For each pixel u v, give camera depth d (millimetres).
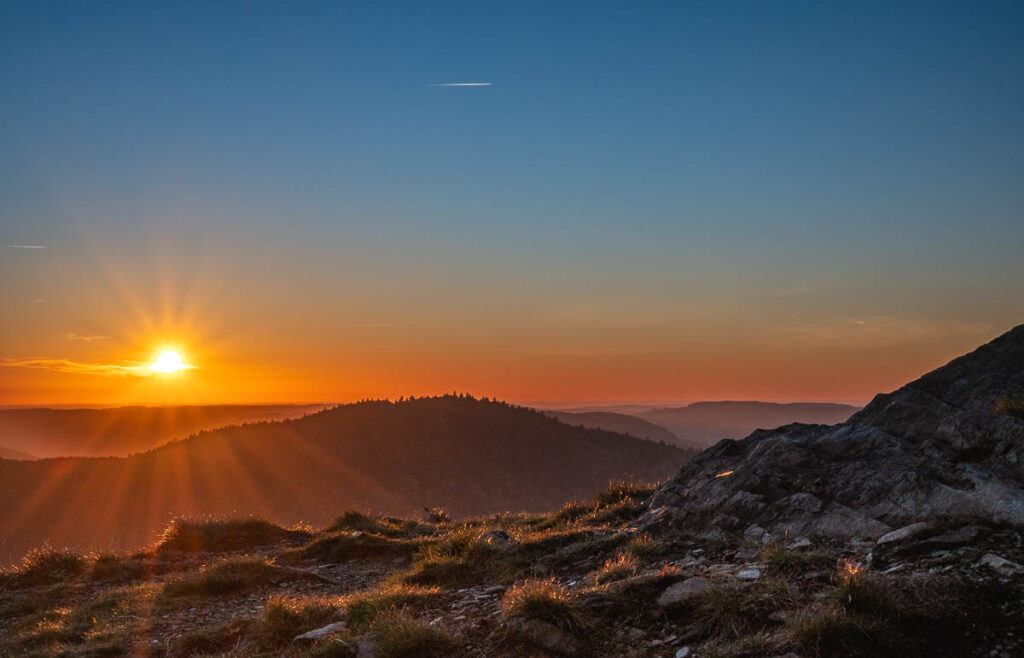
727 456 14188
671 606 7387
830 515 9312
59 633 11320
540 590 7953
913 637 5844
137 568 16328
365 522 20188
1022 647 5453
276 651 8906
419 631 7773
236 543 18734
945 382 12078
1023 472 8836
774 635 6328
